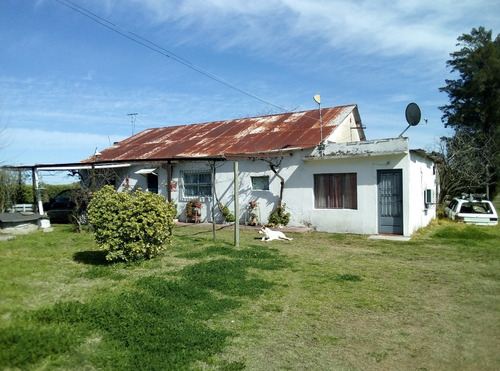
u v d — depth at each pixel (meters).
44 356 3.99
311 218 14.07
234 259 8.78
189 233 13.52
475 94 31.12
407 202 12.34
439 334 4.93
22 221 12.96
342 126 16.25
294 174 14.44
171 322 5.02
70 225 15.22
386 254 9.84
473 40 32.75
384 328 5.11
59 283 6.64
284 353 4.38
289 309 5.77
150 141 21.12
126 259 8.06
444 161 20.66
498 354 4.38
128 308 5.33
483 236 12.44
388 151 12.46
